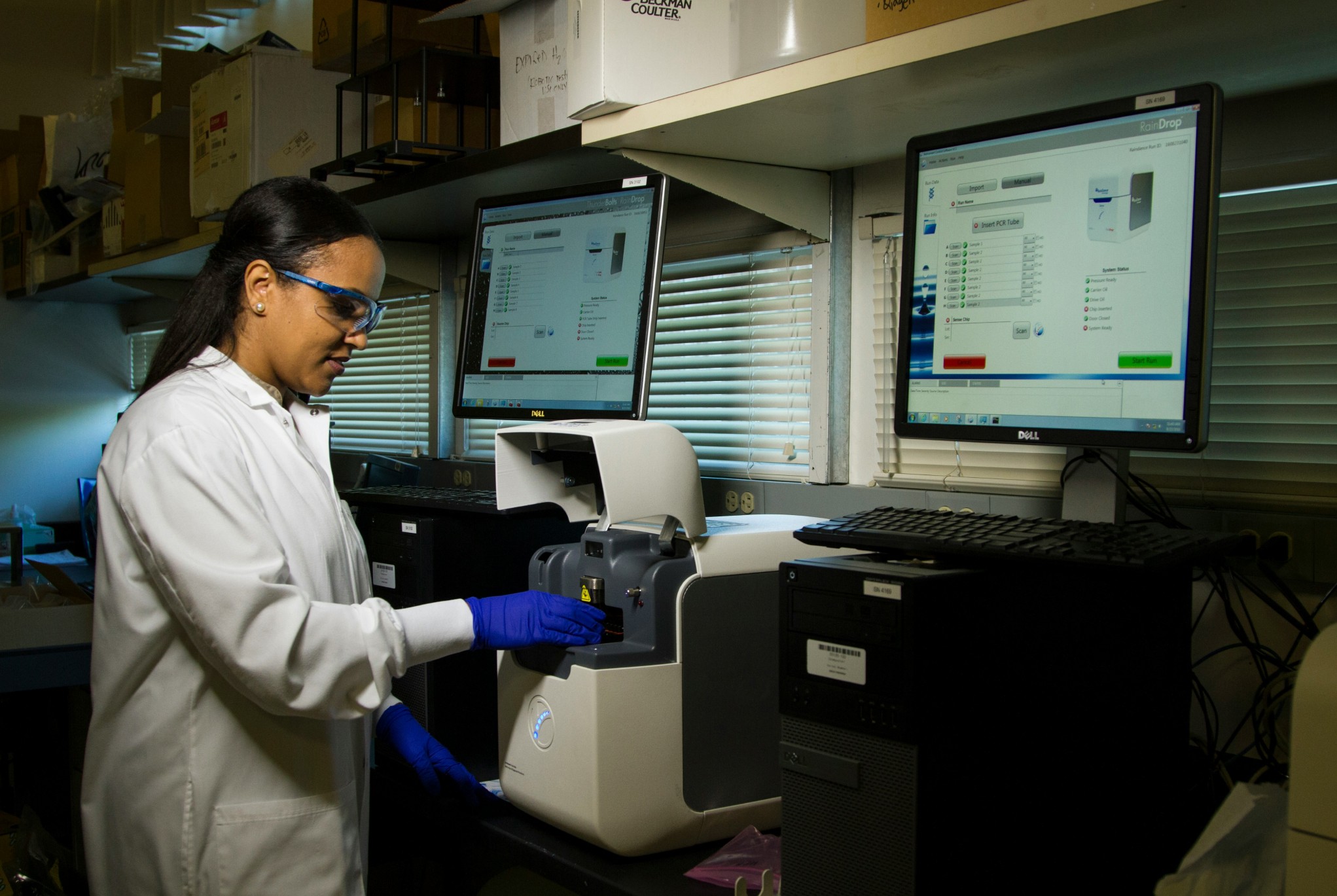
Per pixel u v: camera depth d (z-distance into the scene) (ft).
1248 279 4.13
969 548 2.98
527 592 4.09
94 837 3.83
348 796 3.89
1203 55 3.48
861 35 4.00
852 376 5.59
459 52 6.02
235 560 3.34
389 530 5.11
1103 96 4.00
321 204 3.76
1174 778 3.56
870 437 5.51
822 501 5.60
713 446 6.48
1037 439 3.59
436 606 3.85
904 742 2.81
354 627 3.52
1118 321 3.40
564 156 5.21
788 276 5.93
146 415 3.56
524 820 4.10
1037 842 3.12
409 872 6.16
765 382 6.12
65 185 11.27
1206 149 3.17
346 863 3.84
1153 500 4.17
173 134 9.34
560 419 4.88
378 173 6.66
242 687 3.45
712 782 3.79
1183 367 3.25
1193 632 4.20
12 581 9.32
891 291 5.33
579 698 3.63
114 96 12.28
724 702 3.82
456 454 8.82
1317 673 2.20
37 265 12.76
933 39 3.47
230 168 8.05
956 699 2.88
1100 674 3.30
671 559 3.81
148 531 3.35
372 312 3.89
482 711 4.84
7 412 13.53
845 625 2.97
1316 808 2.18
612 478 3.70
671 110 4.41
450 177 5.97
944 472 5.20
